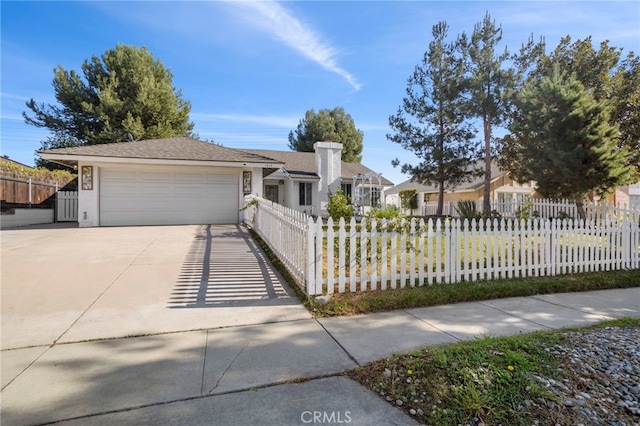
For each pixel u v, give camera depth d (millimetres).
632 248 6840
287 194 22828
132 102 22109
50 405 2348
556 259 6234
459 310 4539
